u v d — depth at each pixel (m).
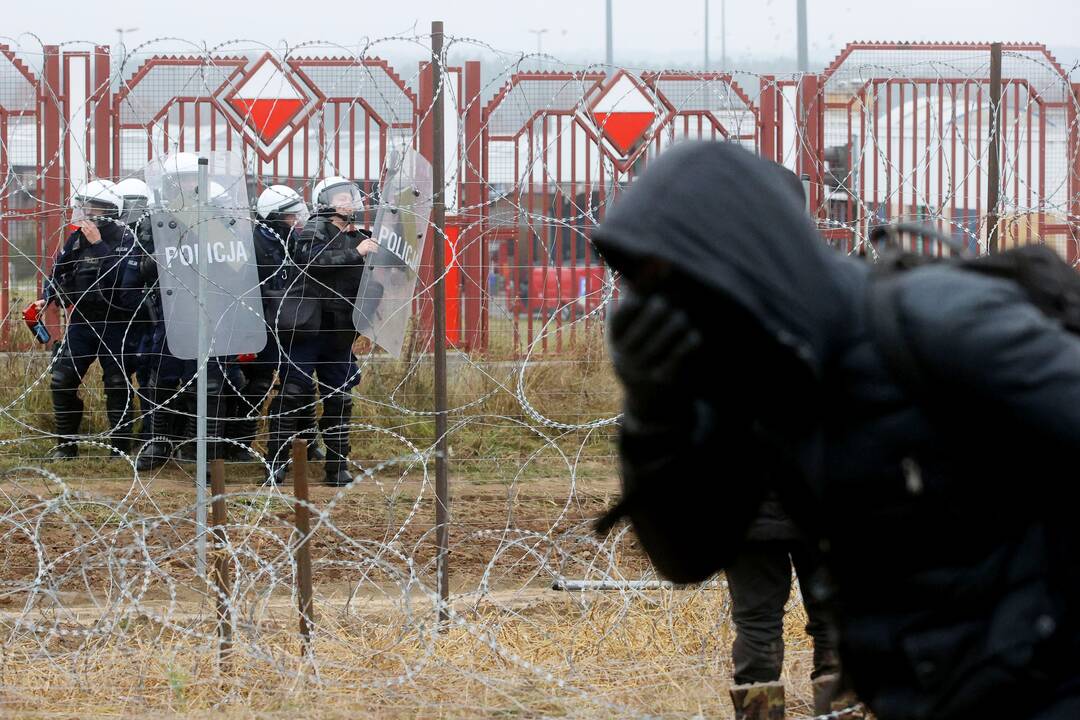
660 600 10.09
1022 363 3.05
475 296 19.91
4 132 21.11
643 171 3.40
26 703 8.13
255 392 16.34
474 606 9.80
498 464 16.53
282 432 15.80
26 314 16.95
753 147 22.00
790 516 3.62
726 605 9.52
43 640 9.41
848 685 3.68
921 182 23.97
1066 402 3.02
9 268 19.61
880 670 3.45
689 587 10.13
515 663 8.66
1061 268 3.46
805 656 9.20
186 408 16.53
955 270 3.31
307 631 8.91
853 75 23.05
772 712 7.38
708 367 3.42
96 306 16.58
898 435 3.22
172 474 16.41
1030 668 3.17
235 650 8.83
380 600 10.91
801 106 21.97
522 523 14.08
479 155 21.83
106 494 15.04
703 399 3.50
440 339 10.45
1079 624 3.19
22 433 17.20
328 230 15.34
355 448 17.69
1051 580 3.18
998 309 3.13
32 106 21.33
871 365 3.24
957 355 3.09
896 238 3.72
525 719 7.89
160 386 16.50
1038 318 3.17
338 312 15.51
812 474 3.37
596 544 10.67
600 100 21.97
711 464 3.67
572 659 8.60
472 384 18.38
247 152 21.33
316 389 15.77
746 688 7.38
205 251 12.44
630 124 22.03
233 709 8.00
